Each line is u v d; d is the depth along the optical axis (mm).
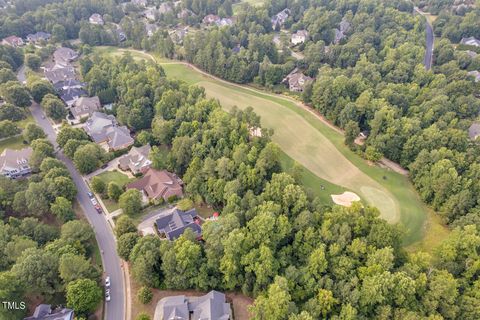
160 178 108375
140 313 72750
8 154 113250
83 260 76625
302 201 87500
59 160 111812
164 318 69688
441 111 129750
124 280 82375
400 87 145375
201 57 184250
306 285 72750
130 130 137625
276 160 105625
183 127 119938
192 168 105062
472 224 86625
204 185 101812
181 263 75625
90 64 173375
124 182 112375
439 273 72562
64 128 121875
